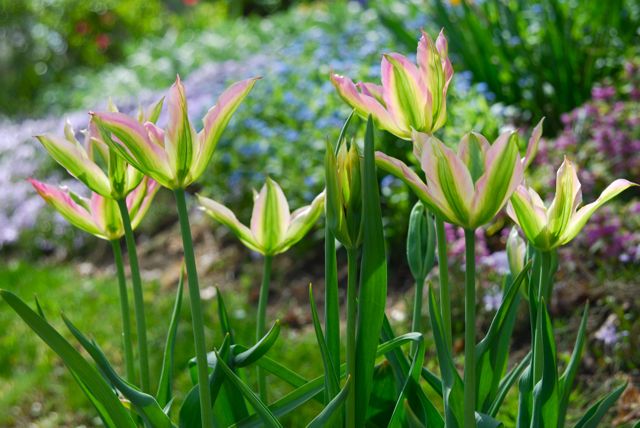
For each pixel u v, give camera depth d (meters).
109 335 4.14
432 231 1.66
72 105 8.66
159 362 3.73
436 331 1.41
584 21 5.20
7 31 10.26
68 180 6.64
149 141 1.26
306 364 3.52
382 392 1.67
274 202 1.63
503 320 1.49
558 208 1.34
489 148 1.16
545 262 1.40
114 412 1.36
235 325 4.03
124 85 8.37
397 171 1.25
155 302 4.52
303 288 4.45
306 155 4.84
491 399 1.55
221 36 9.06
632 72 4.28
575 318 3.35
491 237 3.97
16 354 4.11
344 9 8.17
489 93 4.89
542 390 1.39
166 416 1.38
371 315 1.37
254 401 1.37
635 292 3.27
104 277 5.25
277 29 8.57
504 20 5.33
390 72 1.38
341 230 1.33
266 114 5.47
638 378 3.01
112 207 1.59
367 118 1.39
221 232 5.26
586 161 3.92
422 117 1.40
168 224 5.77
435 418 1.51
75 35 10.58
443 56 1.41
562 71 4.81
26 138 7.15
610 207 3.54
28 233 6.05
